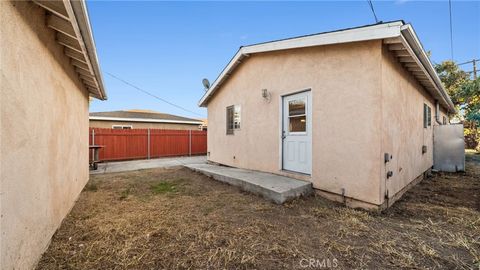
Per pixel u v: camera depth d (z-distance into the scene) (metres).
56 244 2.44
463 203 4.15
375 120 3.52
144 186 5.29
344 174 3.91
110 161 10.60
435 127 7.86
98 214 3.38
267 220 3.21
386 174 3.71
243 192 4.66
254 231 2.84
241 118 6.80
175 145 13.16
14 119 1.69
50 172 2.50
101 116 15.05
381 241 2.60
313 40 4.16
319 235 2.75
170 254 2.28
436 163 7.80
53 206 2.60
